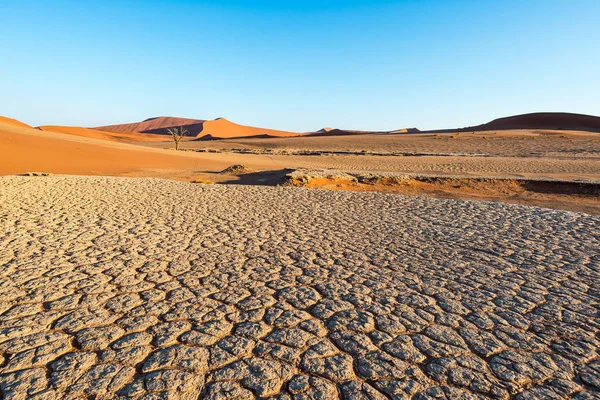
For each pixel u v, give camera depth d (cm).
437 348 333
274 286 467
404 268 536
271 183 1869
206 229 750
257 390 276
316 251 614
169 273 505
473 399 270
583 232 741
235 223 808
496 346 338
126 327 361
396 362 312
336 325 371
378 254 601
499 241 679
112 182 1371
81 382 281
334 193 1243
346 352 326
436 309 408
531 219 863
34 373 290
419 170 2814
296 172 1866
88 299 419
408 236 715
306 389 278
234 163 3462
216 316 387
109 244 629
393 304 419
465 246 648
